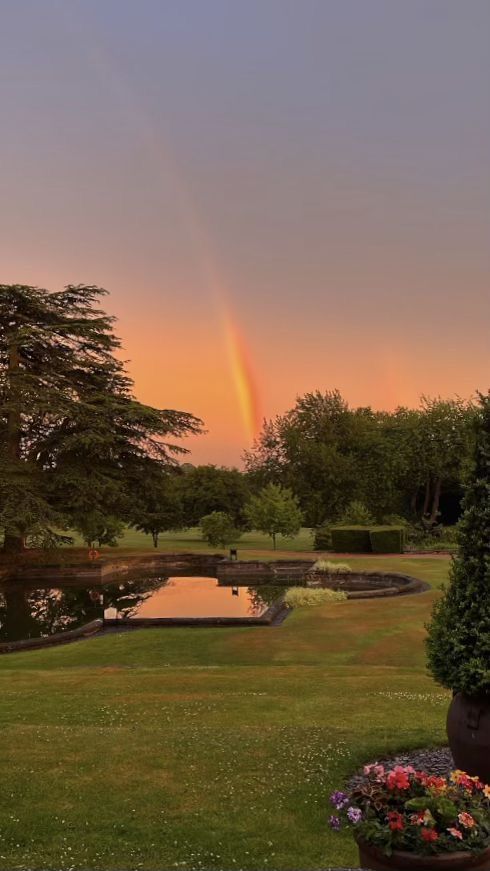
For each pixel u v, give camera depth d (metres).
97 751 6.13
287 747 6.18
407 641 13.31
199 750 6.12
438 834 3.13
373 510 43.50
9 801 4.98
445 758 5.89
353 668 10.96
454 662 4.96
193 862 4.03
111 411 29.23
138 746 6.27
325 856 4.10
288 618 16.39
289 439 44.44
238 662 12.37
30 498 25.36
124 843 4.29
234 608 20.91
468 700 4.90
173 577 29.33
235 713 7.75
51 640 15.19
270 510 35.41
